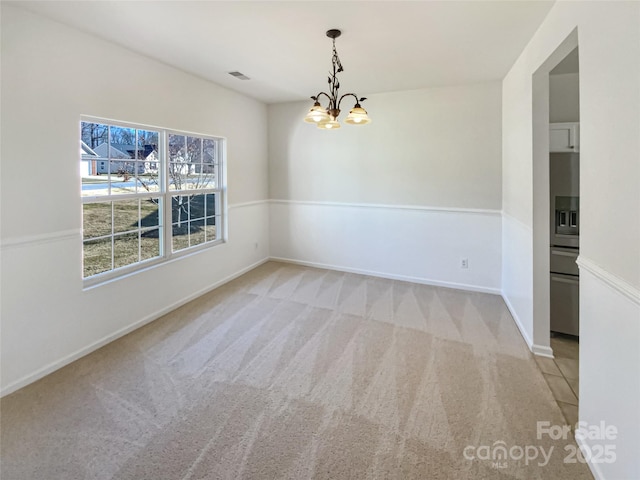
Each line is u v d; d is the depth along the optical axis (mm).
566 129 2904
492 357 2682
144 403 2115
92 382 2332
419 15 2346
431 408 2080
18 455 1708
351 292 4180
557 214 2988
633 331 1297
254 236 5156
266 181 5395
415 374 2447
